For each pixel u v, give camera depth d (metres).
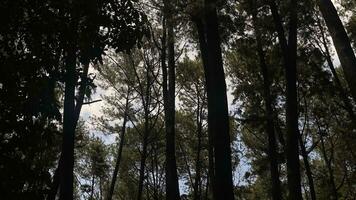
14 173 4.67
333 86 23.89
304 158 26.81
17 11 5.14
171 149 20.81
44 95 5.14
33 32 5.31
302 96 26.06
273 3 18.53
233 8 17.27
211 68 12.95
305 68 23.50
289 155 16.41
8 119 4.70
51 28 5.41
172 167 20.45
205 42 16.80
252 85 24.58
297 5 17.62
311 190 26.33
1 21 5.07
